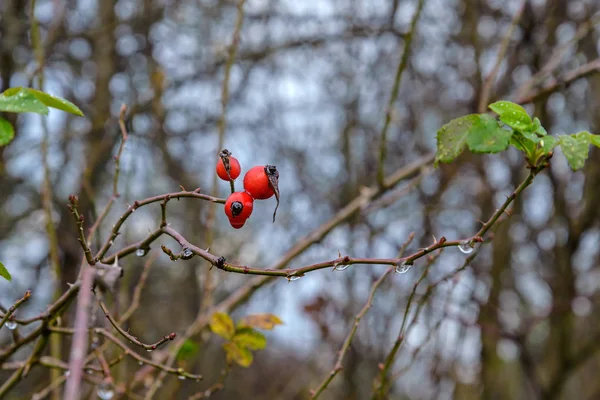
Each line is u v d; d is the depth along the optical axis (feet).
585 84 14.30
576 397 21.33
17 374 6.57
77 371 2.71
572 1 13.98
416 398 14.29
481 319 12.82
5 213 16.26
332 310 13.46
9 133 4.19
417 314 8.03
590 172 13.62
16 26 13.10
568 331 14.14
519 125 4.83
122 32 16.55
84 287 3.57
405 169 10.55
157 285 19.26
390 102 9.74
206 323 9.19
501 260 13.47
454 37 15.69
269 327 7.75
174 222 18.44
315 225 16.97
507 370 17.93
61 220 15.40
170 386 13.16
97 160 12.69
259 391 19.67
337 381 16.40
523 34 13.07
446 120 16.37
